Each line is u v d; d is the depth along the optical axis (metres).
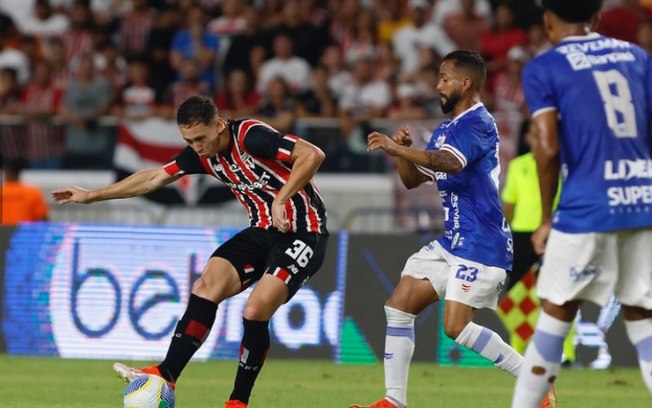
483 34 58.44
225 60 59.53
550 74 19.23
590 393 32.19
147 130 54.25
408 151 22.59
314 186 24.84
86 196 25.22
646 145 19.33
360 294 40.44
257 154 23.64
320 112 56.06
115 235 40.91
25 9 69.12
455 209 24.48
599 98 19.09
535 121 19.20
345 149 53.28
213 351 40.34
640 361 19.44
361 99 57.09
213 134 23.61
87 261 40.91
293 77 58.81
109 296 40.72
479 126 23.83
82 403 28.48
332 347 40.41
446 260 24.64
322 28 60.28
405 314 24.83
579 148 19.08
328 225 52.41
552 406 24.02
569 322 19.50
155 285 40.62
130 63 59.34
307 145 23.27
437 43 60.25
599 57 19.34
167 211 51.56
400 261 40.44
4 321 41.16
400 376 24.77
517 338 39.41
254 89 59.00
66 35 63.59
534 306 39.34
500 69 55.94
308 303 40.53
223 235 40.75
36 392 30.77
